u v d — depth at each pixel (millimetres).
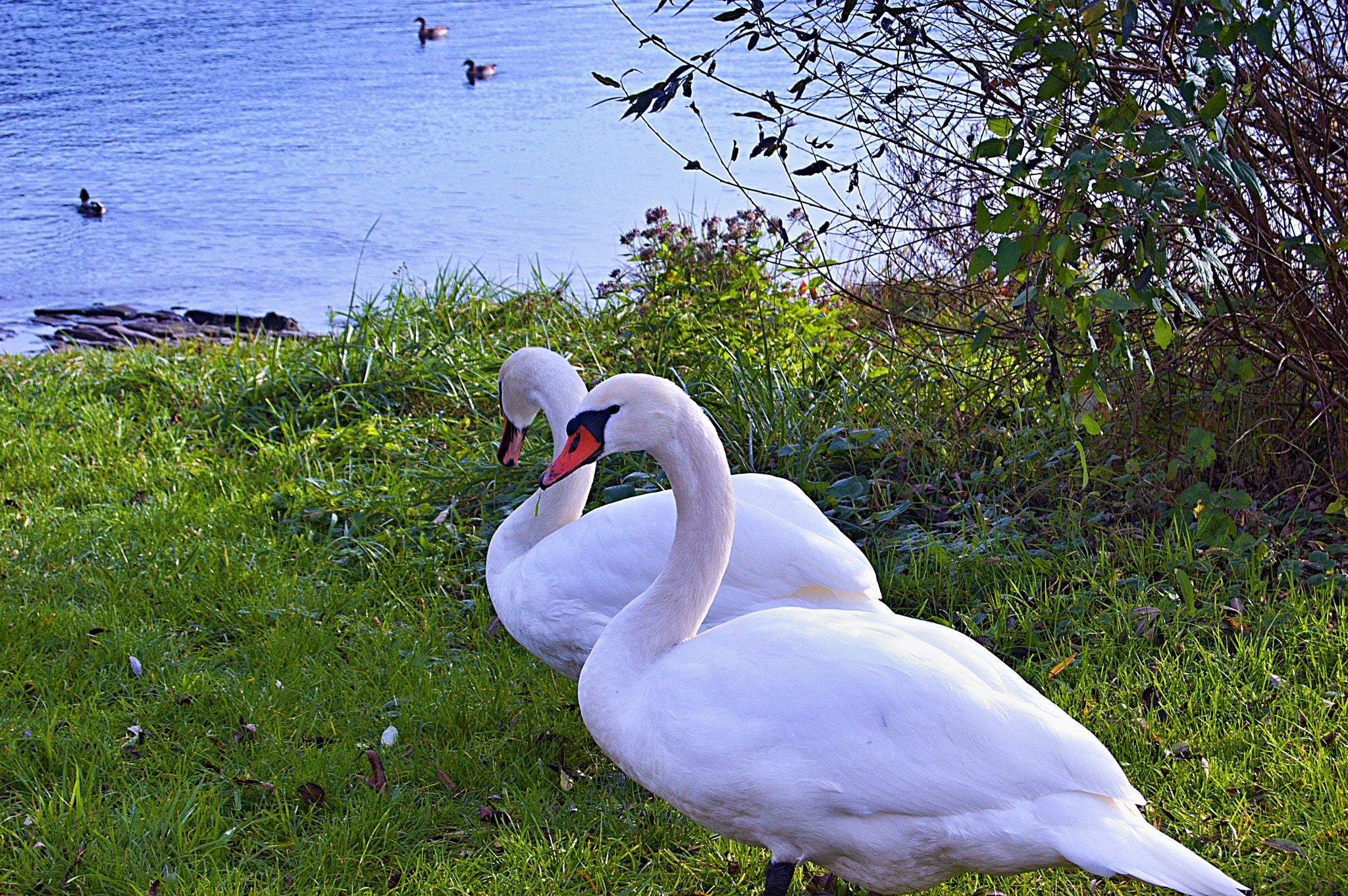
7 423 7324
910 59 5004
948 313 6711
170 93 25156
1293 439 5508
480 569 5496
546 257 12859
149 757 4094
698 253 7738
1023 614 4777
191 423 7500
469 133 20359
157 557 5543
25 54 30172
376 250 13664
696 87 19906
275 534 5898
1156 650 4496
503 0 41500
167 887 3410
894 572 5102
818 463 5824
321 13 38656
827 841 2908
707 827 3146
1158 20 4559
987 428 5879
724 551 3256
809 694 2846
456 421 7254
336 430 7086
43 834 3619
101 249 14227
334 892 3473
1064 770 2736
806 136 5508
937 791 2746
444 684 4562
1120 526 5285
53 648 4801
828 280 6445
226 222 15258
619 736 3123
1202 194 3934
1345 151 5031
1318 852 3412
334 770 3973
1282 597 4730
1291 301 5082
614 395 3203
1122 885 3439
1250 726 3959
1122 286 5004
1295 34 4812
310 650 4832
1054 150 4461
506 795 3896
